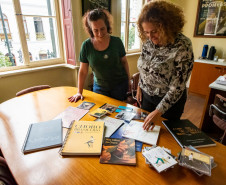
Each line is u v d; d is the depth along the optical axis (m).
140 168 0.71
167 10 0.84
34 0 2.31
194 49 3.81
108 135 0.92
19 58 2.37
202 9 3.44
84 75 1.58
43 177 0.67
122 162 0.73
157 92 1.19
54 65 2.63
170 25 0.85
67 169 0.70
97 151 0.78
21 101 1.40
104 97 1.47
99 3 2.71
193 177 0.66
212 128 2.22
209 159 0.71
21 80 2.29
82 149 0.79
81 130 0.94
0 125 1.04
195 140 0.86
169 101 0.94
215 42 3.47
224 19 3.23
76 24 2.46
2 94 2.16
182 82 0.94
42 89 1.74
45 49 2.63
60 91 1.63
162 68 1.02
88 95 1.52
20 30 2.22
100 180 0.65
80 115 1.14
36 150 0.81
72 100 1.39
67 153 0.78
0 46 2.16
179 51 0.91
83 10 2.51
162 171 0.68
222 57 3.46
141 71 1.20
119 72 1.60
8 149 0.83
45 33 2.57
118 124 1.03
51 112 1.20
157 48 1.02
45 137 0.89
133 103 2.02
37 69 2.37
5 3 2.07
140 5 3.73
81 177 0.66
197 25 3.60
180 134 0.91
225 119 1.51
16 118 1.12
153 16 0.85
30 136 0.91
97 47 1.43
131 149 0.80
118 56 1.51
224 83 1.88
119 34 3.29
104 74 1.55
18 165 0.73
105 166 0.71
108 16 1.40
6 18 2.13
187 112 2.80
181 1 3.71
